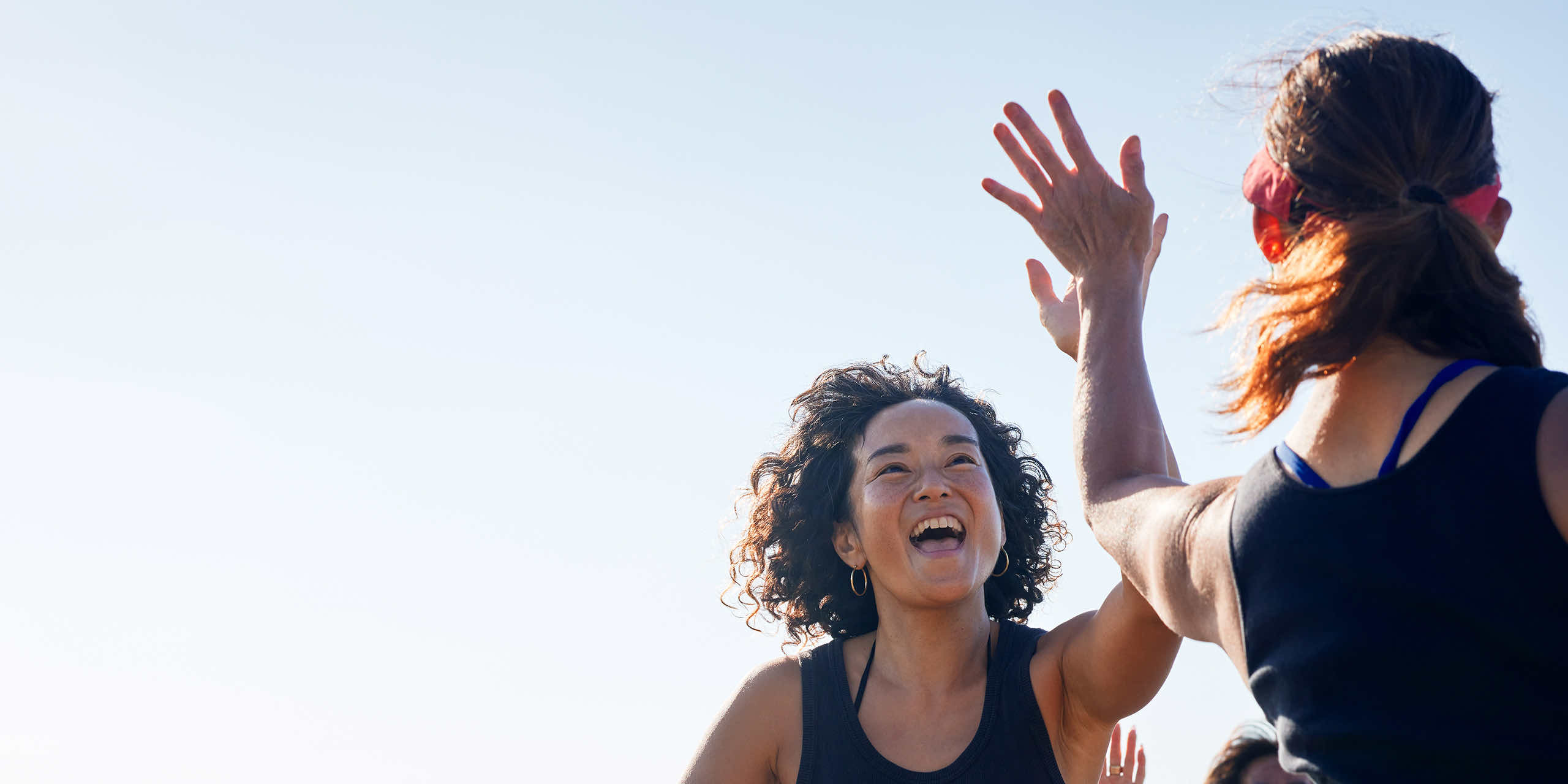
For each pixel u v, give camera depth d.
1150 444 1.75
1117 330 1.83
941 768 2.97
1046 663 3.05
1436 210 1.38
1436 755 1.24
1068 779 3.03
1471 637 1.23
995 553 3.30
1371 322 1.34
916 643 3.19
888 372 3.92
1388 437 1.34
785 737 3.15
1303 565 1.34
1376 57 1.49
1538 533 1.20
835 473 3.67
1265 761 3.39
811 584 3.75
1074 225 1.90
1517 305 1.38
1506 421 1.25
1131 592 2.71
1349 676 1.30
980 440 3.87
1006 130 1.93
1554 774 1.19
